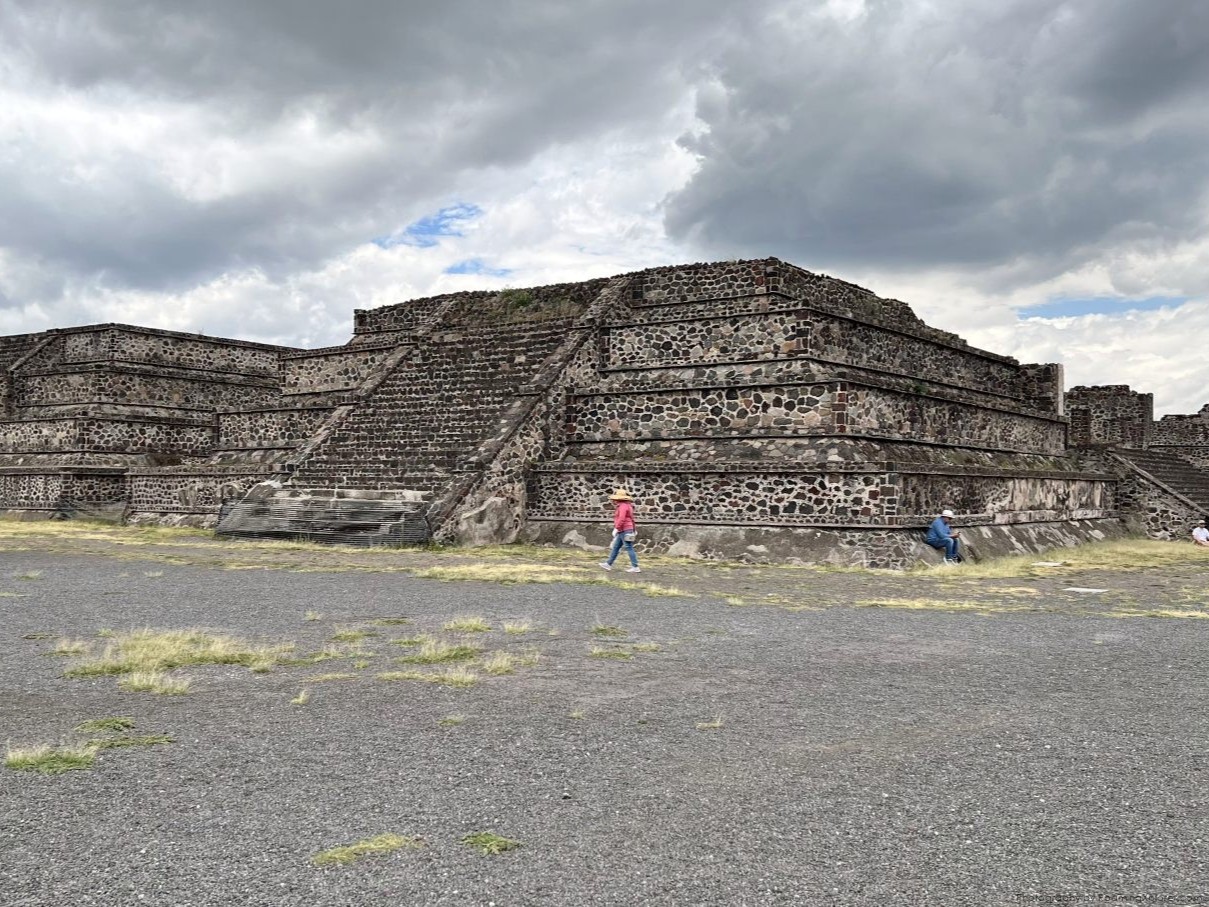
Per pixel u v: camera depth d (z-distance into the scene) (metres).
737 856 4.45
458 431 24.44
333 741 6.23
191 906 3.93
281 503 23.30
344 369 32.16
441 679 8.05
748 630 10.91
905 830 4.79
